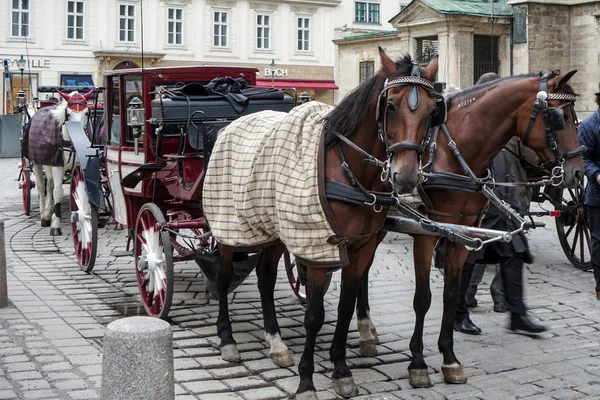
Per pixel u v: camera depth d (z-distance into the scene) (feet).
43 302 26.30
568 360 20.36
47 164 40.16
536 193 30.55
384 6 164.66
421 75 15.70
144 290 25.12
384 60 16.14
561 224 32.45
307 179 16.71
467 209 19.01
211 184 20.38
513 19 73.61
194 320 24.06
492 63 75.10
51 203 42.91
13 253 35.60
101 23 139.33
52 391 17.56
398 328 23.31
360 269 17.87
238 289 28.43
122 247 37.42
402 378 18.95
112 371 12.89
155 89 25.62
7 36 133.80
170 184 24.41
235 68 27.09
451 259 19.02
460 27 74.02
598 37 69.41
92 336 22.12
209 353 20.72
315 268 16.97
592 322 24.08
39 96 135.74
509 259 22.57
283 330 23.13
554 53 73.26
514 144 22.81
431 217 19.02
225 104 23.71
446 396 17.74
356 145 16.66
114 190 28.66
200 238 23.40
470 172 18.76
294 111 18.12
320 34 158.51
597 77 71.46
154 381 12.91
